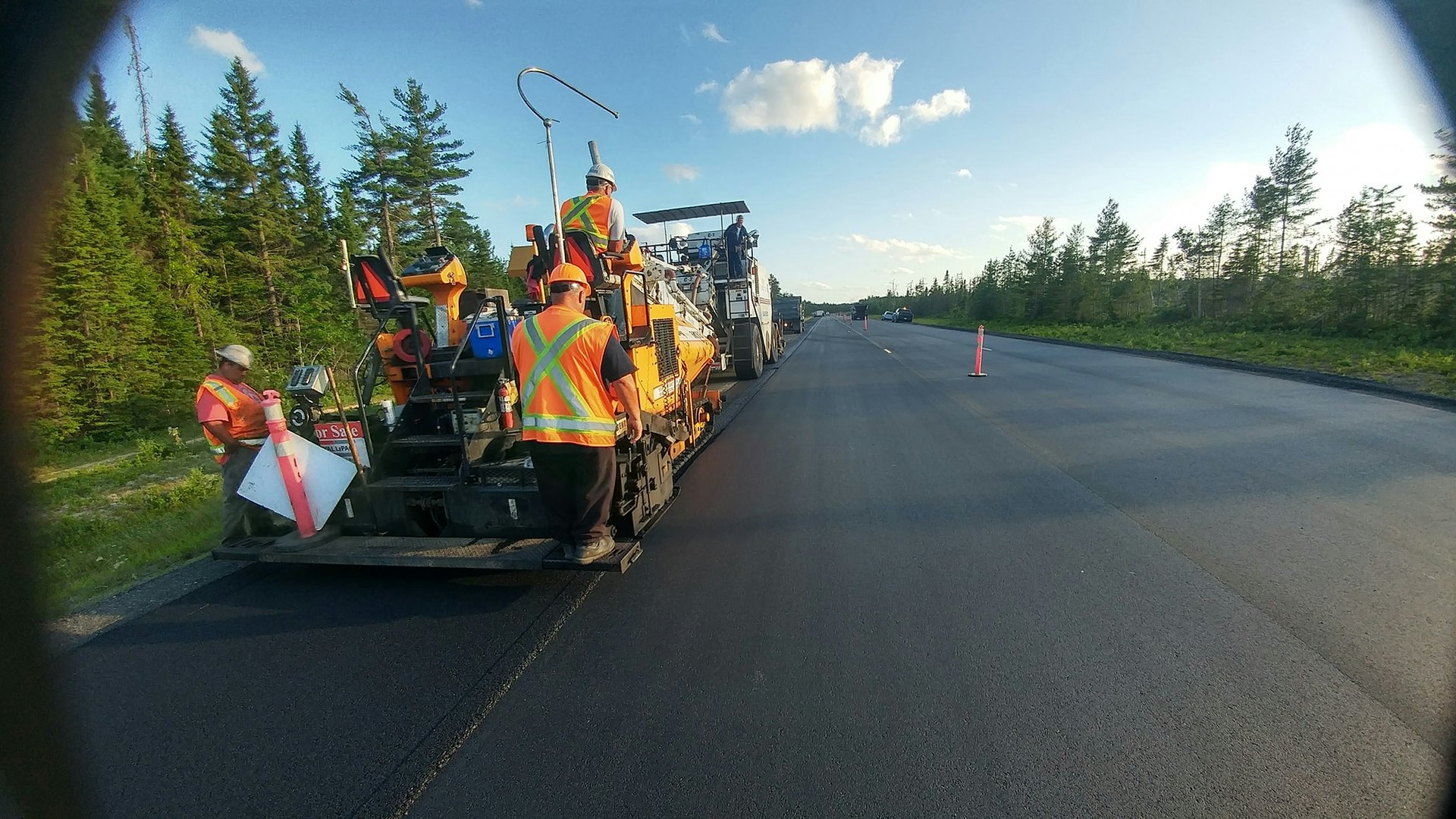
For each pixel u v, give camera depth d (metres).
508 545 3.96
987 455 6.76
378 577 4.23
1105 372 13.80
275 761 2.42
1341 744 2.23
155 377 17.14
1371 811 1.93
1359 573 3.60
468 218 37.84
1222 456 6.22
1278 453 6.20
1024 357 18.42
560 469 3.54
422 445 4.25
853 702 2.62
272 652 3.28
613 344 3.53
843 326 55.44
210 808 2.19
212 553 4.22
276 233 26.06
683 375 6.72
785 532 4.73
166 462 10.98
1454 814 1.89
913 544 4.38
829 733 2.43
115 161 22.69
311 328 21.19
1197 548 4.07
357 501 4.34
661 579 4.00
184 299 18.67
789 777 2.20
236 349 4.48
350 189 33.25
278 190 28.66
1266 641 2.94
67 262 15.55
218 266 24.16
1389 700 2.46
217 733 2.61
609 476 3.65
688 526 4.99
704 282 12.90
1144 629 3.10
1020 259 52.38
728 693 2.73
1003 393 11.20
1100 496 5.20
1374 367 11.96
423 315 5.03
